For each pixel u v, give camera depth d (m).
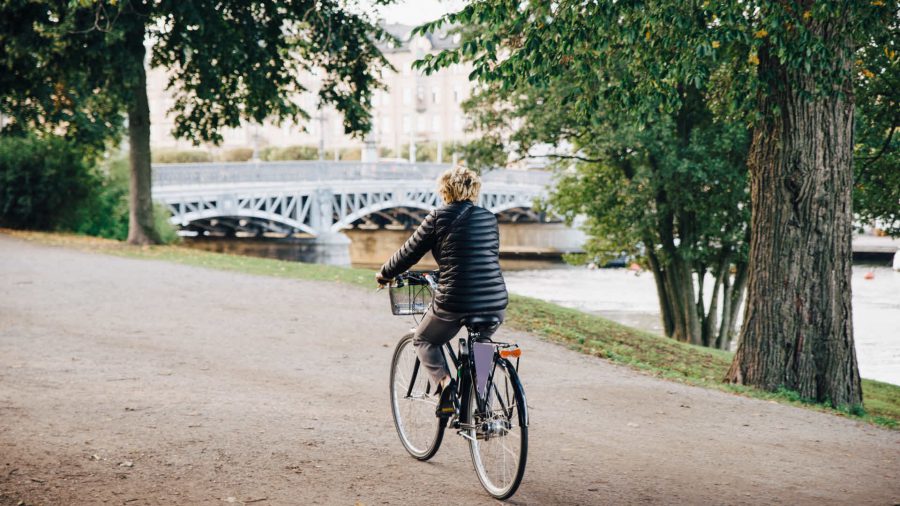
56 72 23.03
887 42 10.60
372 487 4.86
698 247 24.30
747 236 23.14
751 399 9.26
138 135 22.97
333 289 15.48
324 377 8.44
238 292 14.58
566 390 8.68
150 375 7.97
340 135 111.19
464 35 20.97
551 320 14.36
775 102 10.15
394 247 63.28
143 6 20.84
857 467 6.20
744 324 10.78
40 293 13.42
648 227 24.75
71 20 19.48
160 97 119.38
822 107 10.08
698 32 9.09
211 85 21.56
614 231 26.16
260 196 41.44
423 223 4.80
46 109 26.38
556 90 21.56
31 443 5.36
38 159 27.36
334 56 23.08
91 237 25.64
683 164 20.80
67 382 7.41
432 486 4.93
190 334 10.55
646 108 10.51
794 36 9.29
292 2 22.14
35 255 19.36
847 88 10.15
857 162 17.89
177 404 6.79
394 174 52.16
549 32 9.35
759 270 10.59
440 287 4.77
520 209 62.56
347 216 48.78
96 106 27.73
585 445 6.26
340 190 47.66
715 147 21.36
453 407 4.93
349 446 5.77
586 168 27.78
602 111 21.41
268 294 14.51
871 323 33.06
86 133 28.19
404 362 5.62
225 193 38.72
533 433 6.57
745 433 7.23
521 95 24.53
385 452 5.66
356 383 8.22
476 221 4.73
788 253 10.34
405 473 5.18
